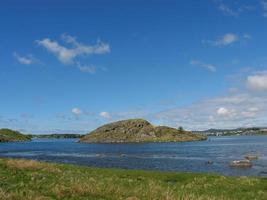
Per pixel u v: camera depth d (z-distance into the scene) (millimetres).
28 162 37062
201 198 24828
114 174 46062
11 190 20969
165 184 35719
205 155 131000
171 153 146125
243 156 122375
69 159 114500
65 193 21875
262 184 38406
